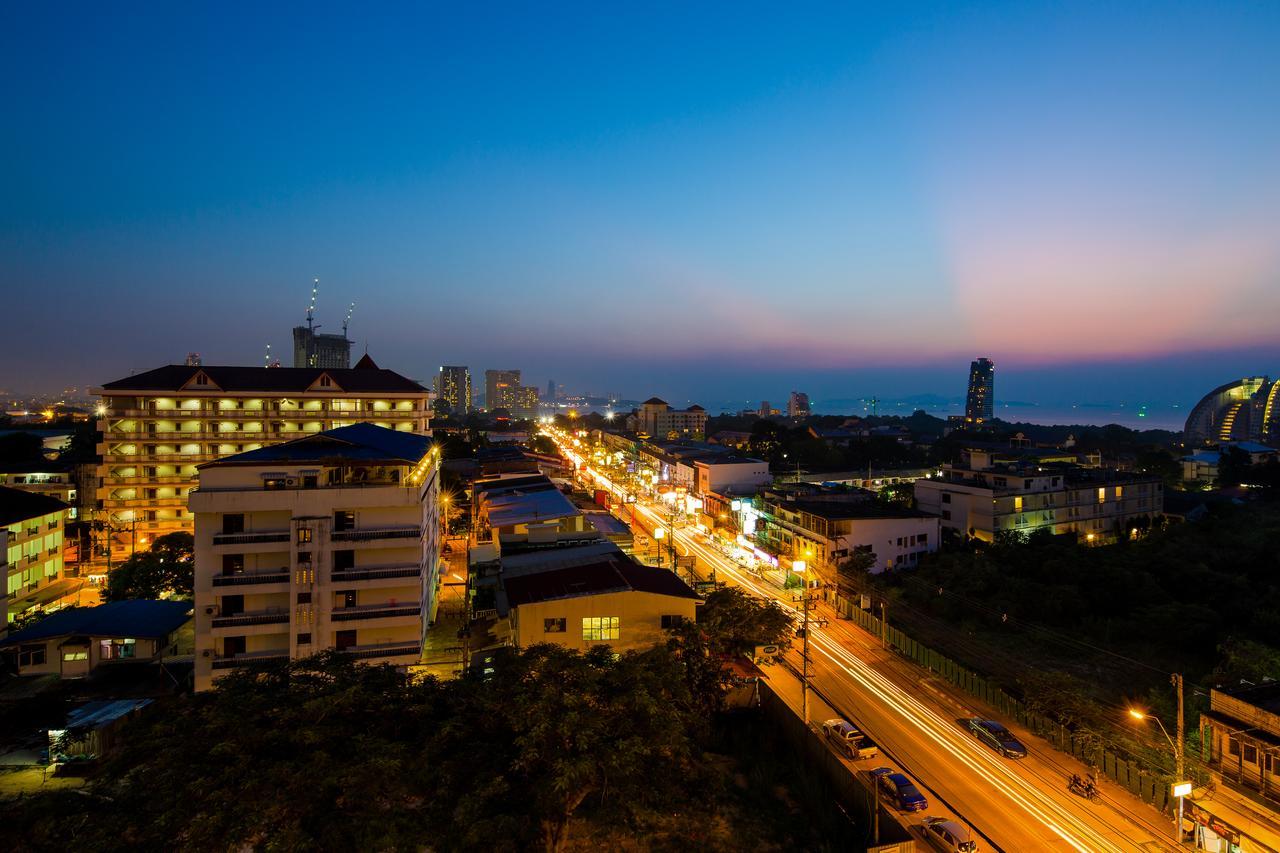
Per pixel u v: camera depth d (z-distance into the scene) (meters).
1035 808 32.22
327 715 25.62
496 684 29.41
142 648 44.22
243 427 80.38
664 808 27.41
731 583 72.06
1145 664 49.03
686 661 40.16
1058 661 50.25
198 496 39.88
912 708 43.03
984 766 36.06
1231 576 59.19
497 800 24.69
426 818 23.81
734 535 90.56
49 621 45.72
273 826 21.38
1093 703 39.34
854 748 36.97
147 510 75.56
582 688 28.17
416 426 86.75
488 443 190.75
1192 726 37.12
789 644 46.31
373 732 26.02
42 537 62.31
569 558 52.53
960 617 59.12
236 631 40.09
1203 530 79.38
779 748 38.44
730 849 29.41
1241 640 45.19
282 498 40.81
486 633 47.38
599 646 34.59
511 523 62.38
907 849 27.33
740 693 42.66
